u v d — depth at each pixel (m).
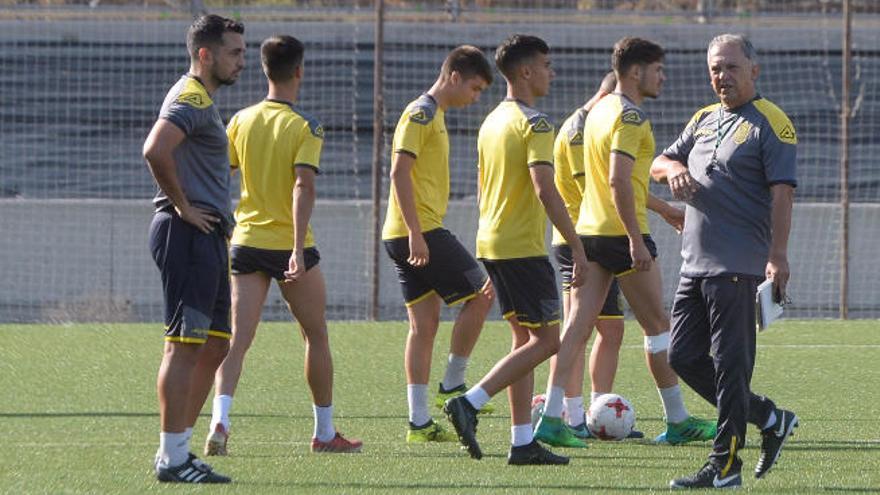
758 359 39.06
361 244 57.00
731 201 19.45
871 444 24.62
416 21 72.56
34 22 70.81
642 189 24.45
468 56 25.12
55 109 68.44
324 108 68.94
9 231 57.25
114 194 66.00
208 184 19.78
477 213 58.84
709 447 24.94
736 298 19.33
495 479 20.48
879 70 70.81
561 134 26.75
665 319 25.16
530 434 22.19
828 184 65.69
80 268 57.44
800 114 69.38
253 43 70.88
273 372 36.12
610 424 25.45
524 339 22.44
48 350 40.50
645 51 24.02
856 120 68.81
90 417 28.39
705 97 69.75
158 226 19.75
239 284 24.34
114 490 19.23
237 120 24.55
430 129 25.00
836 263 58.03
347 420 28.59
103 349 40.78
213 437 23.22
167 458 20.05
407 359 25.70
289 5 73.88
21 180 65.88
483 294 27.39
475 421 21.75
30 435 25.77
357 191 65.44
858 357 39.47
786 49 71.69
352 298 55.97
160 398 20.02
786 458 22.91
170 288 19.67
